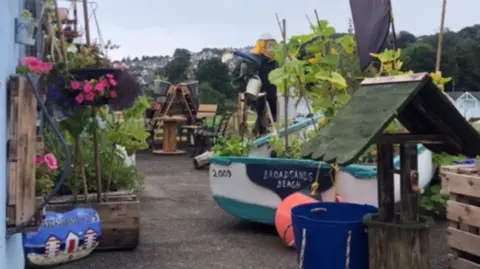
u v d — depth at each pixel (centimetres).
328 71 571
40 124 448
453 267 419
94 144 477
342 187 523
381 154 298
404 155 292
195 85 1585
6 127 299
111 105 440
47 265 412
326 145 286
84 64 443
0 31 278
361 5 610
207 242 510
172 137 1399
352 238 308
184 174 1023
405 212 293
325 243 312
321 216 353
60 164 474
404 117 305
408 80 282
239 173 549
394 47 627
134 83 443
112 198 491
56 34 511
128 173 550
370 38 599
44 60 436
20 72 324
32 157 312
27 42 343
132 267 426
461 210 407
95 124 472
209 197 766
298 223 324
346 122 289
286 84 591
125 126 537
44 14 453
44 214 393
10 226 304
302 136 673
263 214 547
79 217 421
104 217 468
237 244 504
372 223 295
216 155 584
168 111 1491
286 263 442
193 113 1547
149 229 562
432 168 597
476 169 418
